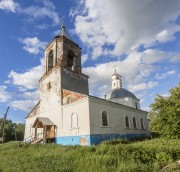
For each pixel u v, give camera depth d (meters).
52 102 23.58
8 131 44.66
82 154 11.27
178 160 9.45
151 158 9.72
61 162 10.79
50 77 25.06
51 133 21.92
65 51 25.27
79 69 26.39
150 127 15.96
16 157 13.71
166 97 15.34
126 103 34.38
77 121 19.44
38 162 11.21
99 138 18.80
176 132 14.07
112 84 40.00
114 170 8.70
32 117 28.41
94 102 19.88
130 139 22.94
